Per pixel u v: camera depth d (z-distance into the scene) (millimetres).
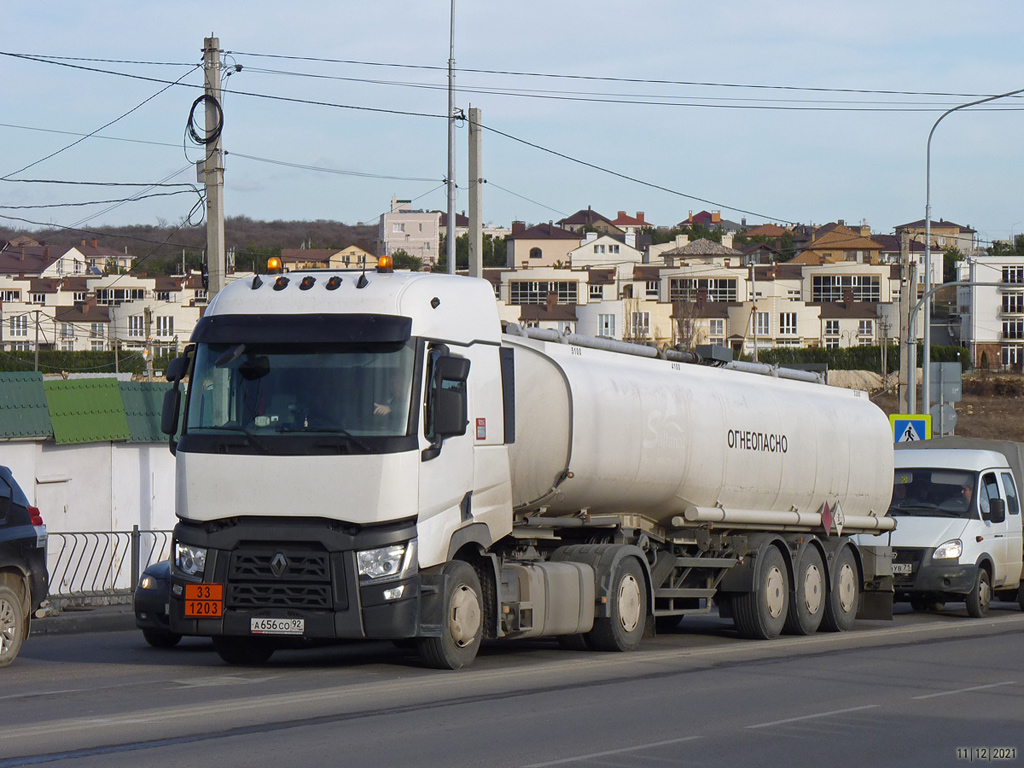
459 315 36812
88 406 69375
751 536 52531
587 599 42000
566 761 24344
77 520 69188
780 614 52812
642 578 45250
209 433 34781
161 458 74000
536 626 39062
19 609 38625
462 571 36344
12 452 65938
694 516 48062
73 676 35750
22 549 39000
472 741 26078
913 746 27234
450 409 34500
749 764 24812
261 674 36156
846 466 59281
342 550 33562
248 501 34094
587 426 41781
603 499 43906
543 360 41375
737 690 34969
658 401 46125
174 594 34781
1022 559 70938
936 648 48000
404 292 35125
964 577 64688
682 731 28172
